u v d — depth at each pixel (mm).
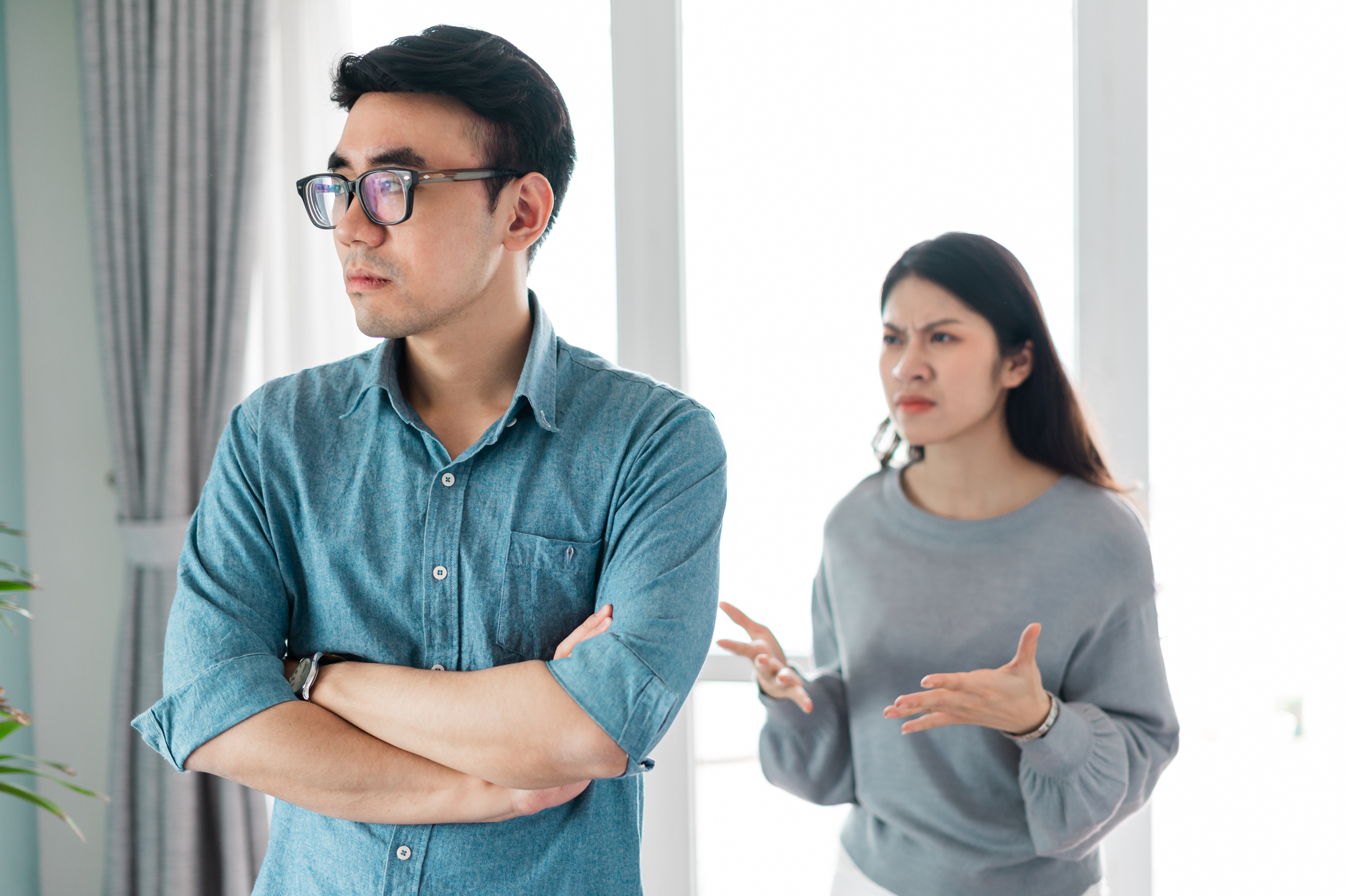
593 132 1912
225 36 1896
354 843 938
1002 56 1762
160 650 1881
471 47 896
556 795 888
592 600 975
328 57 1956
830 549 1524
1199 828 1793
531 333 1013
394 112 880
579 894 958
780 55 1825
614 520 959
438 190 874
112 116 1894
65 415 2057
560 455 969
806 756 1453
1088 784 1220
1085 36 1724
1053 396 1384
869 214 1802
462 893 929
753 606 1846
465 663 947
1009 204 1769
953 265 1366
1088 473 1403
